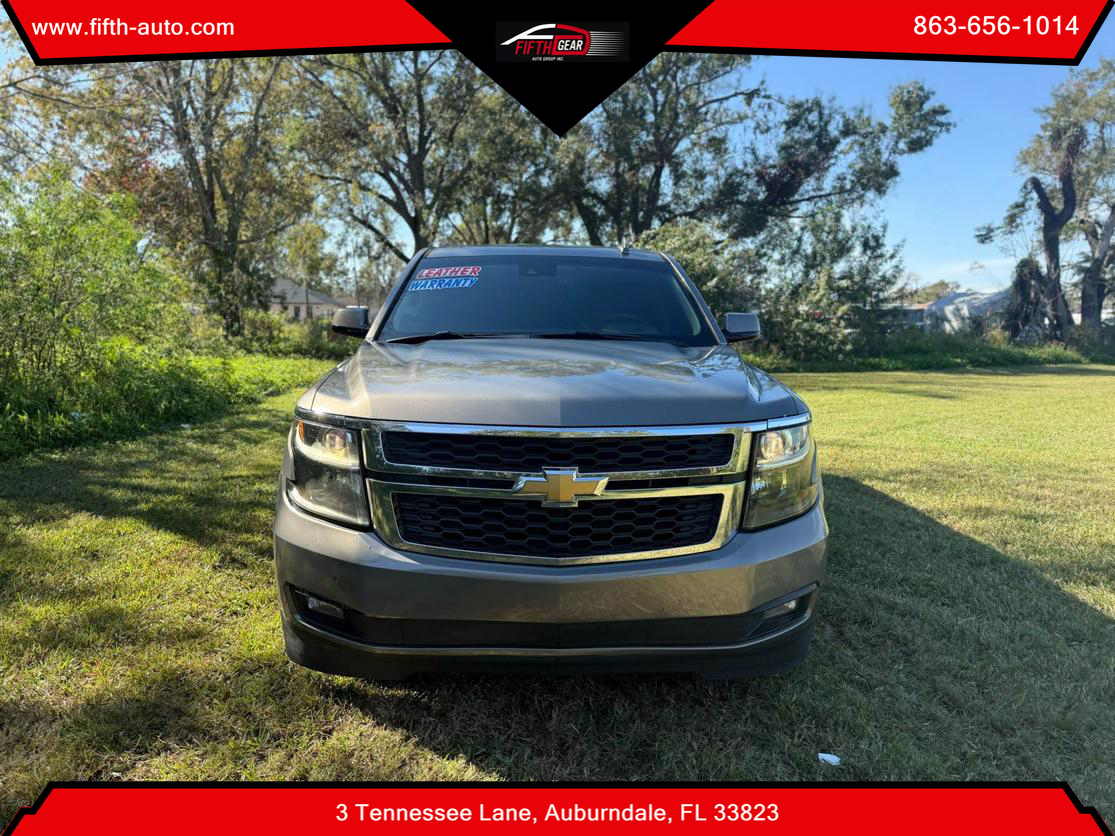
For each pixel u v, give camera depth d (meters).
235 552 3.88
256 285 23.62
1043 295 38.69
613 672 2.26
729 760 2.32
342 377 2.73
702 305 3.71
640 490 2.22
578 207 31.36
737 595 2.27
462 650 2.21
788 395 2.67
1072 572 4.04
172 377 8.88
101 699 2.48
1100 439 8.75
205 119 22.92
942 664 2.96
